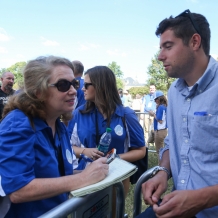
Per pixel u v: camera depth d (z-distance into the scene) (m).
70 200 1.04
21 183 1.08
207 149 1.26
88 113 2.37
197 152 1.30
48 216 0.92
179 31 1.34
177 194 1.15
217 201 1.14
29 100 1.29
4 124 1.20
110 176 1.23
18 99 1.30
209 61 1.38
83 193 1.07
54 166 1.30
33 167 1.19
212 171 1.24
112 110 2.31
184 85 1.46
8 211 1.21
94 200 1.25
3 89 5.68
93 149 2.19
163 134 5.99
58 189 1.12
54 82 1.32
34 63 1.33
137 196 1.61
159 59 1.45
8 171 1.08
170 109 1.55
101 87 2.28
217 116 1.24
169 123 1.55
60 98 1.34
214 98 1.28
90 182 1.15
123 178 1.25
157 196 1.33
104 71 2.32
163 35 1.40
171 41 1.37
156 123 6.11
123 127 2.34
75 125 2.36
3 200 1.15
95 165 1.21
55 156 1.40
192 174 1.34
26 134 1.18
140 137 2.40
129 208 3.61
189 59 1.36
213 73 1.33
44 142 1.30
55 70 1.32
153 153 7.04
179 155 1.45
